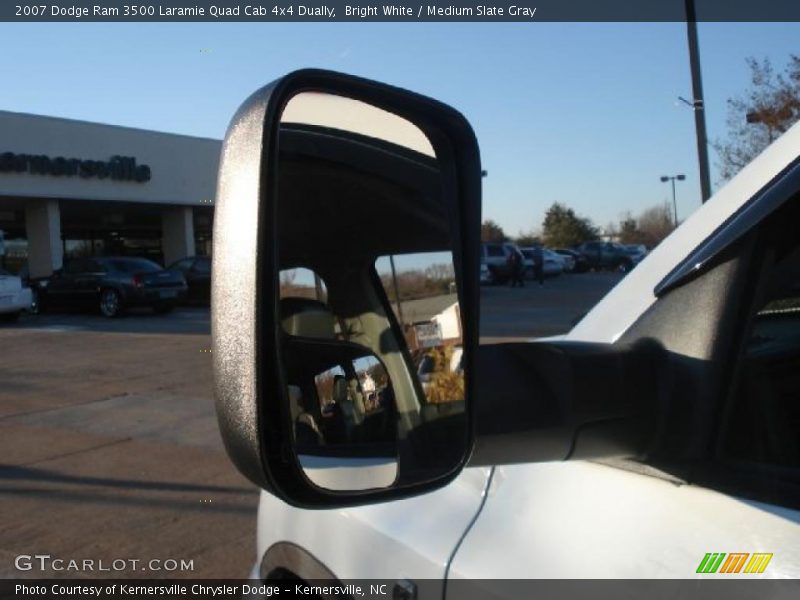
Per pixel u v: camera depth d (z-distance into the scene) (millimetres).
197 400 9242
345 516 2242
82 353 13328
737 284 1498
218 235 1303
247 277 1232
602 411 1449
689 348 1503
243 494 5910
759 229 1514
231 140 1322
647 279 1704
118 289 19750
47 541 5066
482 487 1926
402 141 1598
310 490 1297
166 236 31047
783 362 1595
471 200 1480
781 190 1471
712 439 1446
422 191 1628
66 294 20672
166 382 10414
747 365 1503
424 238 1671
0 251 22578
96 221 35875
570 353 1478
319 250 1752
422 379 1688
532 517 1733
